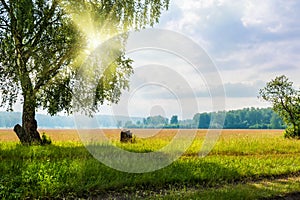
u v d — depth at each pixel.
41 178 9.34
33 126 19.42
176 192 9.20
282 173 12.49
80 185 9.24
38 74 17.78
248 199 8.84
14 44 17.45
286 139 28.80
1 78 17.30
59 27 18.02
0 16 17.36
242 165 13.10
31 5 16.36
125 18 17.94
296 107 33.44
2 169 10.57
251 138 26.70
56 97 18.66
